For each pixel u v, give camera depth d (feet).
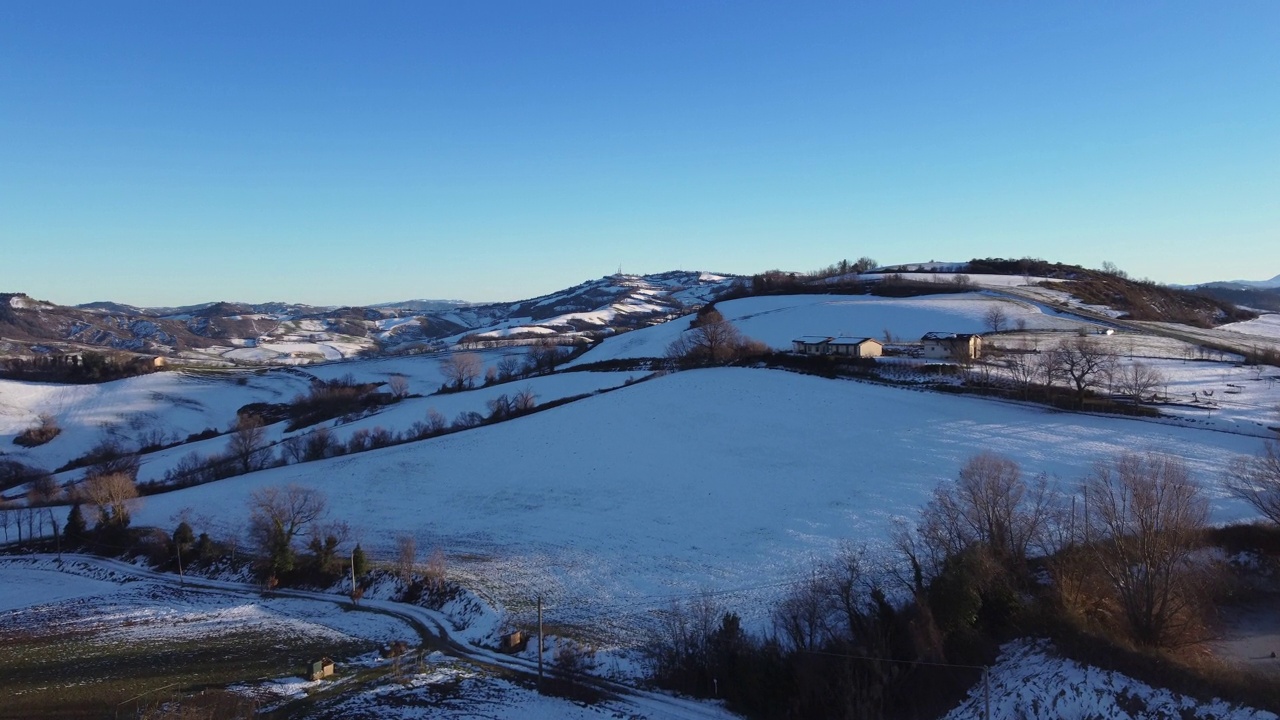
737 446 319.06
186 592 245.86
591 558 233.35
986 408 336.08
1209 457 258.78
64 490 400.06
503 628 194.29
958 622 157.58
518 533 260.62
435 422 419.33
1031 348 447.01
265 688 170.50
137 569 276.00
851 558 194.08
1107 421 308.19
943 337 438.81
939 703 144.66
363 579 236.43
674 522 255.70
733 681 157.79
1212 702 131.64
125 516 316.19
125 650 196.65
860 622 161.48
